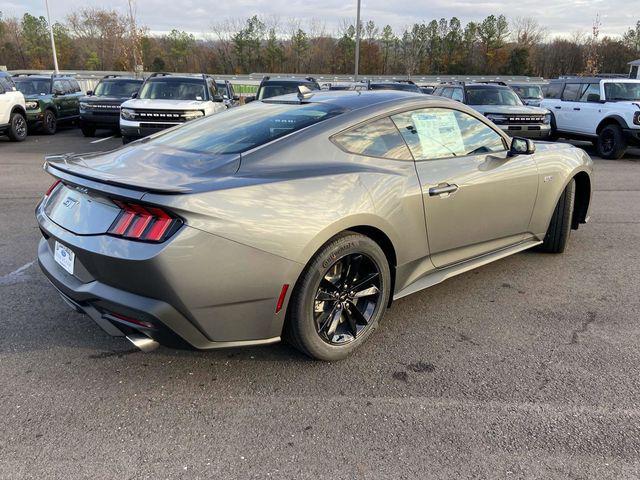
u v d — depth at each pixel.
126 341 3.31
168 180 2.60
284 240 2.62
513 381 2.91
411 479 2.20
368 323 3.19
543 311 3.81
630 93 12.56
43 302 3.82
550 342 3.36
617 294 4.12
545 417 2.60
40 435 2.44
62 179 2.73
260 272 2.59
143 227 2.39
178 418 2.58
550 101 14.37
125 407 2.66
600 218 6.51
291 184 2.73
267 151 2.91
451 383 2.90
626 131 11.63
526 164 4.17
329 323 3.02
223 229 2.45
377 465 2.28
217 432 2.48
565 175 4.59
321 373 2.98
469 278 4.46
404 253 3.29
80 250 2.55
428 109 3.60
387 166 3.21
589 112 12.74
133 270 2.39
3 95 13.25
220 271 2.48
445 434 2.48
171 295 2.42
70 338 3.33
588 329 3.54
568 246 5.34
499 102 13.09
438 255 3.61
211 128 3.46
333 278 2.99
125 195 2.41
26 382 2.85
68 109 17.23
